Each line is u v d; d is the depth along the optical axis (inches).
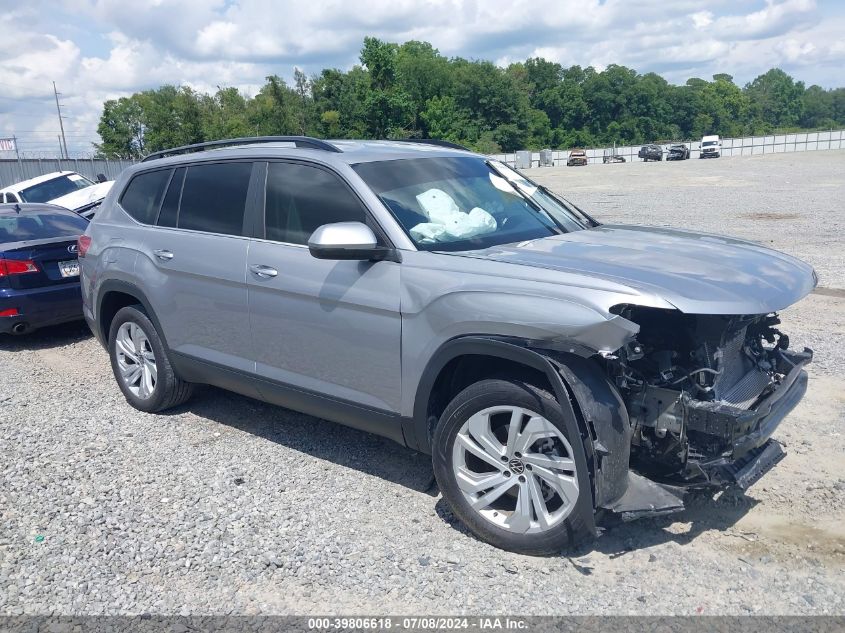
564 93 5098.4
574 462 127.6
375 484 174.9
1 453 201.9
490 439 141.2
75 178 705.6
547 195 202.5
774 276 145.5
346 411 167.6
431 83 4062.5
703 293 129.0
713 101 5708.7
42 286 317.4
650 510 127.9
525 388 134.4
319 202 171.8
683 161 2566.4
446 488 148.1
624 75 5152.6
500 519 143.6
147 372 224.8
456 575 136.4
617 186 1266.0
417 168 178.5
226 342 192.4
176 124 2566.4
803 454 177.3
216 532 155.7
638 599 126.9
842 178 1179.9
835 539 142.0
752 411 131.5
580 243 161.9
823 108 6791.3
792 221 611.2
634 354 131.2
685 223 631.2
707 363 135.5
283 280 172.7
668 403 133.7
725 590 128.2
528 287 135.0
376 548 146.8
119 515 164.9
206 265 191.8
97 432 214.7
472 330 139.7
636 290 127.0
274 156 184.9
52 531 159.5
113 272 221.6
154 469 187.8
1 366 296.8
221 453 196.1
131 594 135.9
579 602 126.7
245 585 137.0
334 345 165.5
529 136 4284.0
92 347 322.0
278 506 165.6
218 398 239.8
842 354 249.1
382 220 159.2
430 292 146.7
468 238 162.7
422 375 149.2
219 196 195.8
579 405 126.3
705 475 130.1
